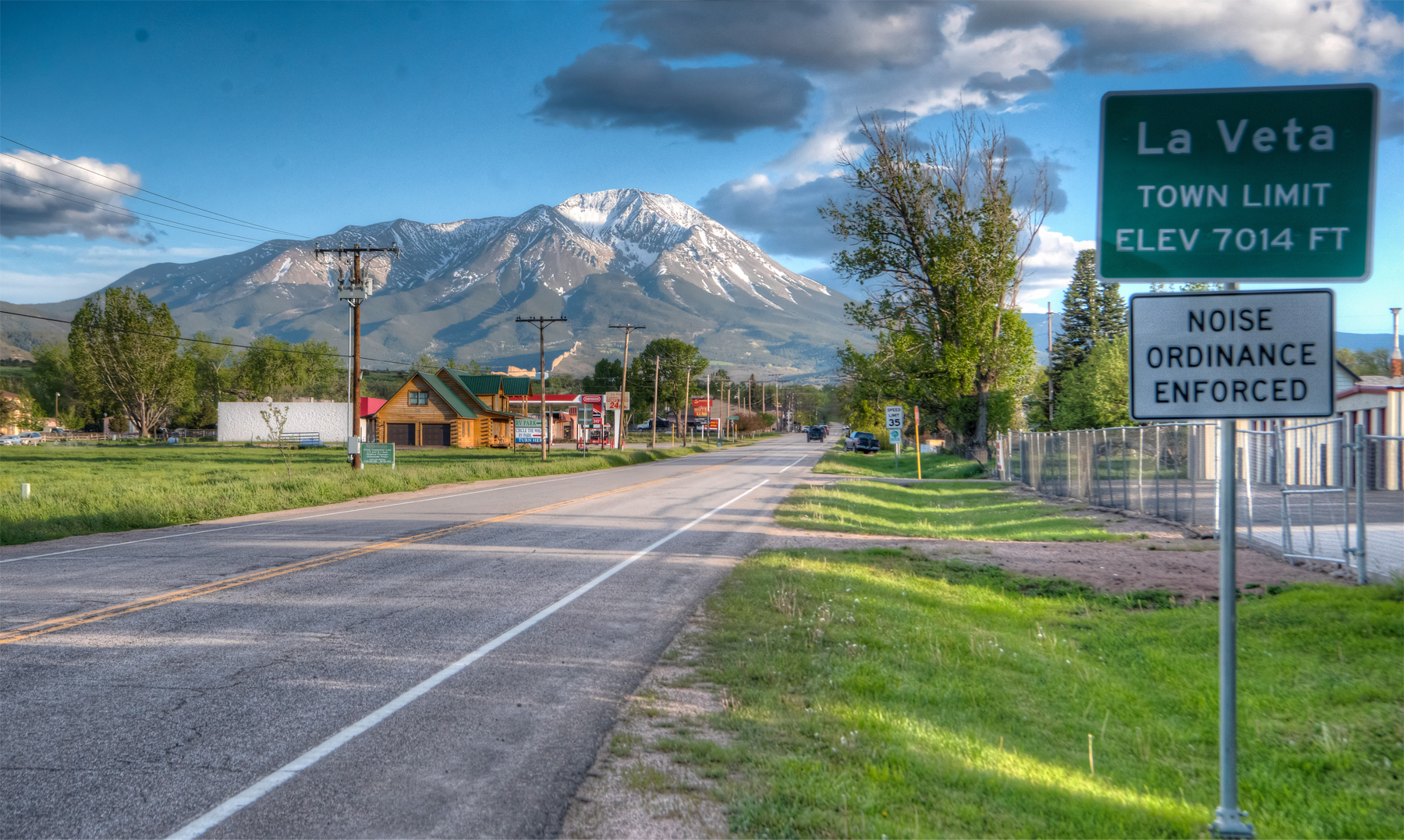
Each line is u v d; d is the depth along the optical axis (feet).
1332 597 29.73
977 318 145.18
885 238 152.15
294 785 14.99
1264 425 86.02
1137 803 15.47
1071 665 25.84
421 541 49.93
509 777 15.46
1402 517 55.98
